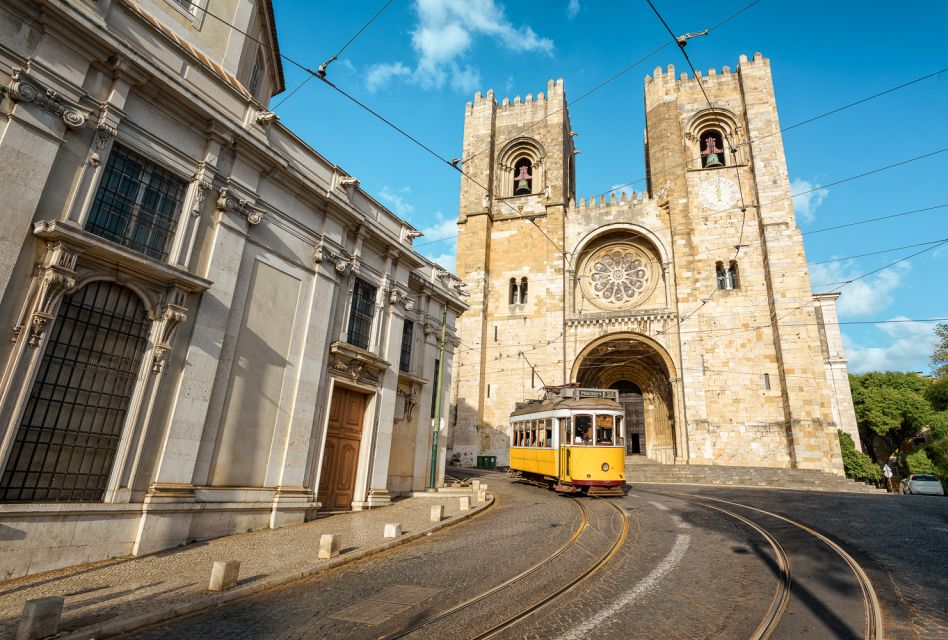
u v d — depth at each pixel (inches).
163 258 401.7
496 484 955.3
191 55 435.8
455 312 905.5
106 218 366.9
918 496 864.9
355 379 602.9
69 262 331.3
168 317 390.6
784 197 1398.9
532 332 1576.0
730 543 425.1
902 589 302.8
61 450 334.0
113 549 346.9
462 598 281.0
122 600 263.7
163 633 230.4
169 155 407.8
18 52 320.8
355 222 607.2
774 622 249.9
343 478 594.6
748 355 1350.9
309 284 544.1
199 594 275.0
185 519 392.8
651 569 343.6
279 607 267.6
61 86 338.3
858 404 2033.7
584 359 1540.4
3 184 307.0
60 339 337.1
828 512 608.7
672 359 1427.2
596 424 779.4
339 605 270.5
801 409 1239.5
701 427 1323.8
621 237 1640.0
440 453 833.5
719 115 1576.0
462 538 451.5
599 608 268.1
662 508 626.5
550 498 738.8
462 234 1729.8
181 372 403.2
